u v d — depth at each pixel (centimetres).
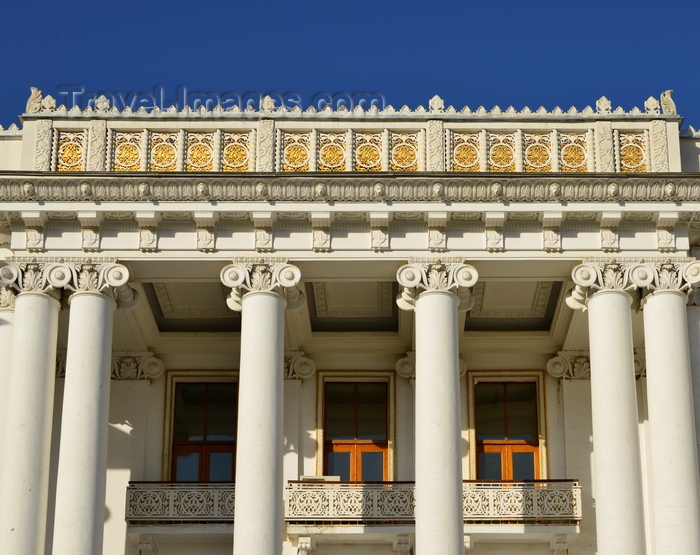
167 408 3903
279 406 3253
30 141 3419
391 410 3897
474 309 3800
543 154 3416
